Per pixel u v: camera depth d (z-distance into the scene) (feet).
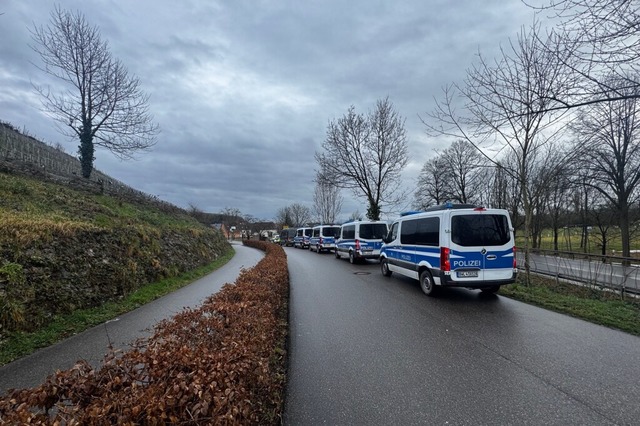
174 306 24.98
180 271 40.47
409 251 32.24
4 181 33.60
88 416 5.38
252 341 9.73
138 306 25.03
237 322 11.05
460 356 14.53
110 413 5.57
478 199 116.98
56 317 19.45
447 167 124.57
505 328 18.58
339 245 68.54
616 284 28.89
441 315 21.57
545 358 14.16
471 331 18.11
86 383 6.57
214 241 77.92
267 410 10.12
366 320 20.56
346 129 81.66
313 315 21.85
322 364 13.83
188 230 59.11
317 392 11.43
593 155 61.87
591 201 91.25
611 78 13.83
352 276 40.86
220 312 12.17
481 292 29.60
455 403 10.59
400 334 17.72
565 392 11.18
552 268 38.42
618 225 82.28
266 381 9.62
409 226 32.91
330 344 16.26
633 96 13.15
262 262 31.45
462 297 27.40
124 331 18.66
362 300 26.48
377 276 40.70
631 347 15.33
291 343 16.44
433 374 12.75
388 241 39.14
